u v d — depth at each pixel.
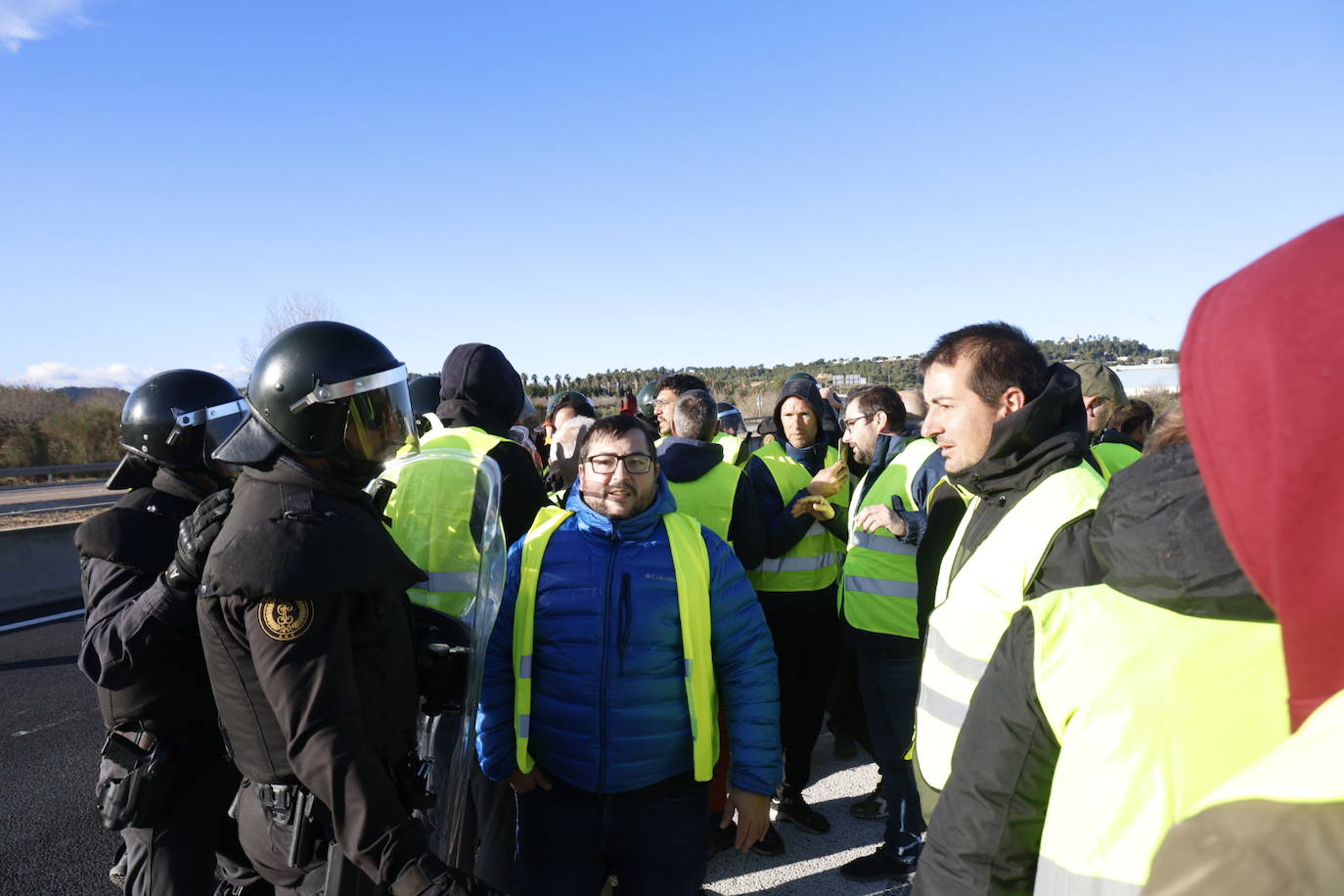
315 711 1.38
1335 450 0.50
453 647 1.91
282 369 1.56
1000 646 1.14
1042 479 1.61
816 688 3.50
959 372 1.82
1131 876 0.89
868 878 3.03
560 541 2.24
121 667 1.76
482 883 1.40
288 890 1.63
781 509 3.64
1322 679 0.53
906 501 3.11
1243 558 0.59
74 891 3.09
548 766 2.16
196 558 1.63
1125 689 0.95
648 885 2.14
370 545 1.50
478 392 3.11
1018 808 1.07
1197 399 0.62
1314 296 0.53
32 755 4.43
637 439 2.21
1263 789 0.50
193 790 2.04
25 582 8.48
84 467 16.95
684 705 2.15
